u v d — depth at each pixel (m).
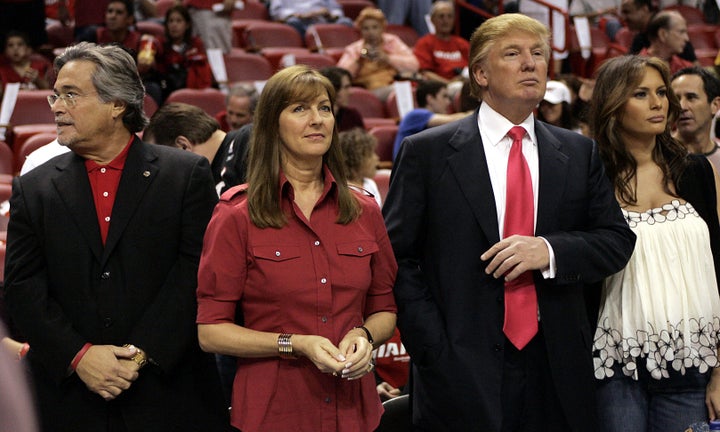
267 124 5.23
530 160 5.78
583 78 16.62
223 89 15.52
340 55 17.91
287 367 5.20
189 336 5.48
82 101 5.47
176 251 5.59
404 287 5.68
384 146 12.88
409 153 5.76
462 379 5.51
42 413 5.44
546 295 5.62
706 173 6.30
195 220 5.60
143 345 5.38
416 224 5.71
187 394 5.59
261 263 5.13
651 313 5.97
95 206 5.53
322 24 19.14
